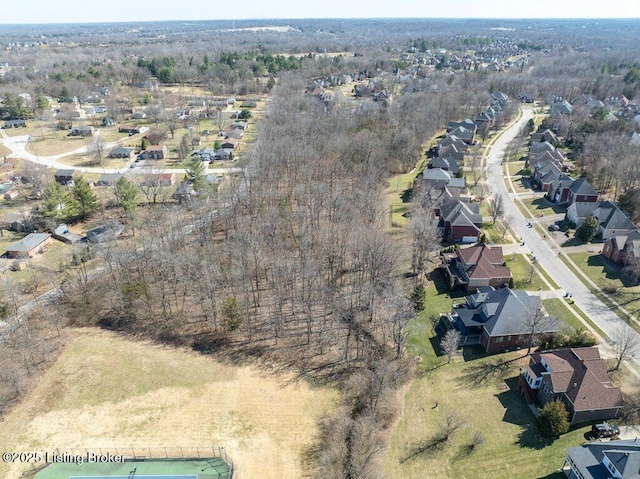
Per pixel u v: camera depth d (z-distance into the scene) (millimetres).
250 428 57062
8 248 94625
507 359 66750
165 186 129500
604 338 69562
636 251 85500
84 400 61625
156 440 55531
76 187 111125
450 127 176625
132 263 89625
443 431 55844
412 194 118375
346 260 89750
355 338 71188
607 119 168500
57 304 80375
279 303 77000
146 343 71875
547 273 87375
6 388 62594
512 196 123750
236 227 99312
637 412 56562
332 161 123312
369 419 56156
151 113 194750
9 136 178750
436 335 72125
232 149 161000
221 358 68500
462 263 84875
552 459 51750
